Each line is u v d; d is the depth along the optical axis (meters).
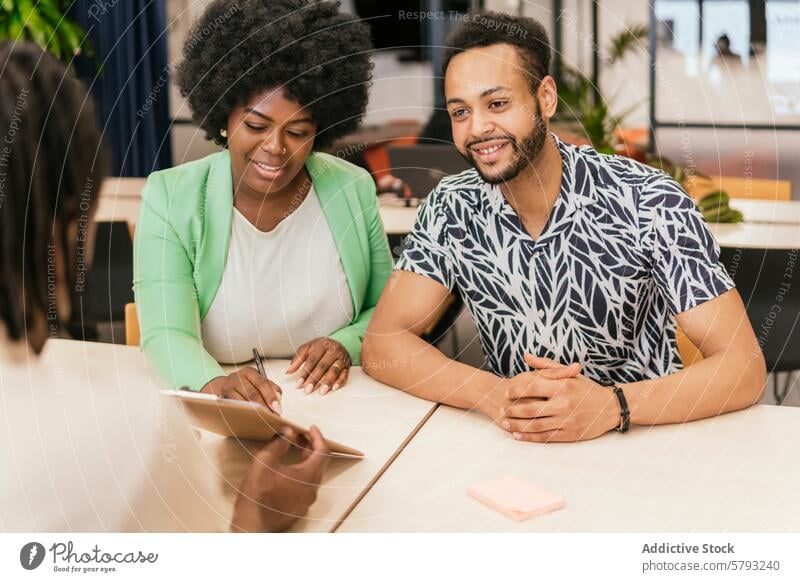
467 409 0.93
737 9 2.84
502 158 0.97
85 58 3.05
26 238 0.47
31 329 0.48
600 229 1.00
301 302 1.13
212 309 1.10
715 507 0.68
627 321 1.04
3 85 0.47
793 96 2.87
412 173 1.98
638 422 0.84
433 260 1.06
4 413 0.47
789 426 0.85
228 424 0.71
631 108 2.51
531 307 1.05
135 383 0.53
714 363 0.89
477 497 0.70
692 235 0.96
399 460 0.78
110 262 1.51
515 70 0.94
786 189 2.20
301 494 0.66
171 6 2.99
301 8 1.06
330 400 0.96
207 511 0.55
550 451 0.80
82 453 0.48
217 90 1.06
